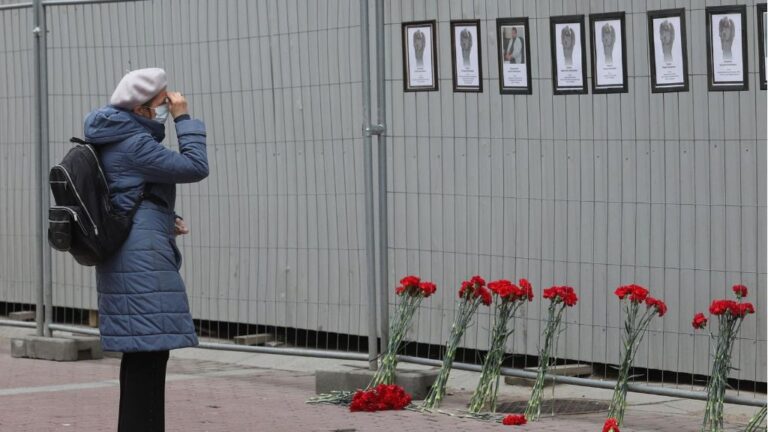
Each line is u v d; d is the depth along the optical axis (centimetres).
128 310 627
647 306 758
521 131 880
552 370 848
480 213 901
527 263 884
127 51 1095
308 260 1000
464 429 754
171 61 1077
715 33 792
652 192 832
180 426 775
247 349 980
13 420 798
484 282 820
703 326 720
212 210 1066
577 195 862
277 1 1008
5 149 1192
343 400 848
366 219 878
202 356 1079
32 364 1063
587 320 862
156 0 1081
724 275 806
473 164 902
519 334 891
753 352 795
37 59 1091
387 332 878
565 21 852
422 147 921
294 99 1003
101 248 622
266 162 1026
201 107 1066
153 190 642
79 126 1113
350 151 967
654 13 815
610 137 845
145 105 651
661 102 822
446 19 905
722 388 717
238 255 1050
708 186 809
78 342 1081
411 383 842
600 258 855
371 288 879
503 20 879
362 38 875
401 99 927
